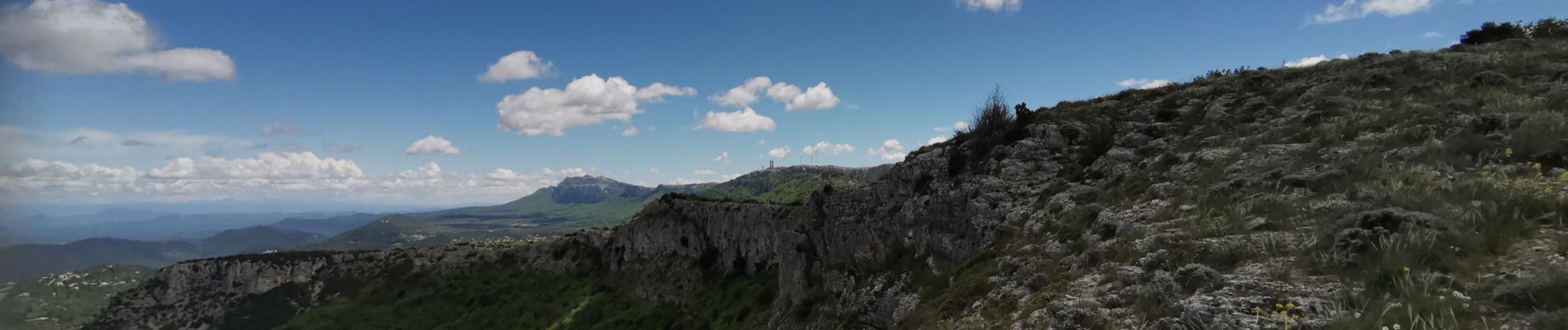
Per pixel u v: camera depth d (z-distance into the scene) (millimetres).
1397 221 12016
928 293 24953
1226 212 17391
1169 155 25812
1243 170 20828
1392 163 17172
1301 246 13148
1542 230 11031
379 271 108062
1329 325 9602
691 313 65500
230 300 104938
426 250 113688
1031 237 24141
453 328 84500
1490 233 11180
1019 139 34438
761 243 65000
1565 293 8242
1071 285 16312
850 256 40938
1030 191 29547
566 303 81875
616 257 86000
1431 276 10016
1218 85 36469
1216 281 12531
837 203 45688
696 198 83000
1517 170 14453
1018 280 19172
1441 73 28109
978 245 28266
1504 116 17750
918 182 37812
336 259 114250
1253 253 13602
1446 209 12664
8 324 96438
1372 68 32531
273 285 108125
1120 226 19797
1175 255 15109
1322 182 17094
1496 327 8469
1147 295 13109
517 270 98625
